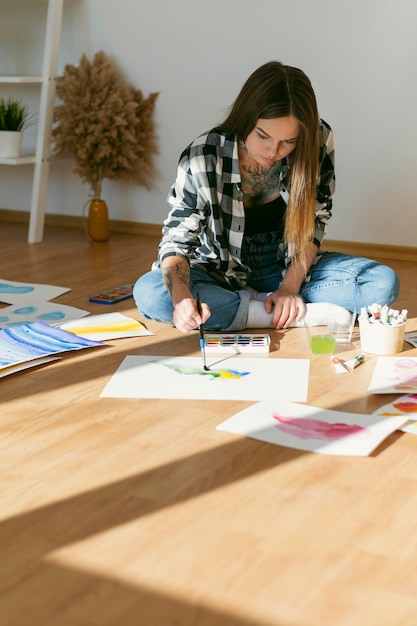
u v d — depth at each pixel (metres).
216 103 3.62
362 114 3.35
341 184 3.45
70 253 3.44
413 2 3.18
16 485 1.43
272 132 1.94
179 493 1.40
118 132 3.67
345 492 1.41
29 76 3.66
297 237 2.16
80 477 1.46
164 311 2.23
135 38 3.72
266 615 1.09
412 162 3.31
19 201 4.15
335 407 1.74
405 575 1.18
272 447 1.56
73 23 3.84
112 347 2.14
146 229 3.87
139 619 1.09
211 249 2.24
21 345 2.12
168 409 1.74
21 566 1.20
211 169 2.11
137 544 1.25
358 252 3.47
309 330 2.17
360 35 3.29
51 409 1.75
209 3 3.53
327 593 1.14
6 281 2.90
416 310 2.59
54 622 1.08
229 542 1.26
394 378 1.89
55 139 3.69
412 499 1.39
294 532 1.29
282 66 1.97
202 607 1.11
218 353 2.07
